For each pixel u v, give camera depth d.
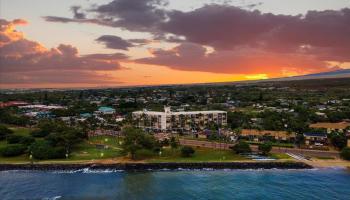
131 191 179.25
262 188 183.25
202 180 198.25
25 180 197.62
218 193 175.62
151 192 177.88
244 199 166.75
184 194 174.62
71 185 189.00
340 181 194.50
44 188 183.38
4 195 172.38
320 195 171.75
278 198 167.75
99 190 180.62
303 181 194.88
